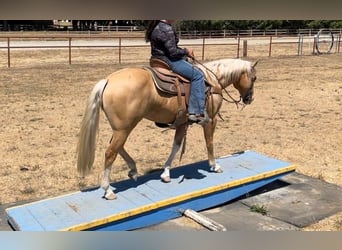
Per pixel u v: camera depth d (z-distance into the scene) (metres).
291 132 7.75
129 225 3.61
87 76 14.92
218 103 4.43
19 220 3.37
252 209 4.28
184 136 4.34
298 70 17.08
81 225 3.27
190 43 24.88
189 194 3.96
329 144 6.95
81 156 3.56
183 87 3.95
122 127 3.65
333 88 12.90
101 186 3.83
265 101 10.87
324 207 4.38
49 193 4.64
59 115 8.95
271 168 4.77
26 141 6.89
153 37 3.90
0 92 11.55
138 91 3.63
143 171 5.41
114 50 24.88
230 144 6.90
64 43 27.81
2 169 5.45
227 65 4.49
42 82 13.49
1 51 22.91
